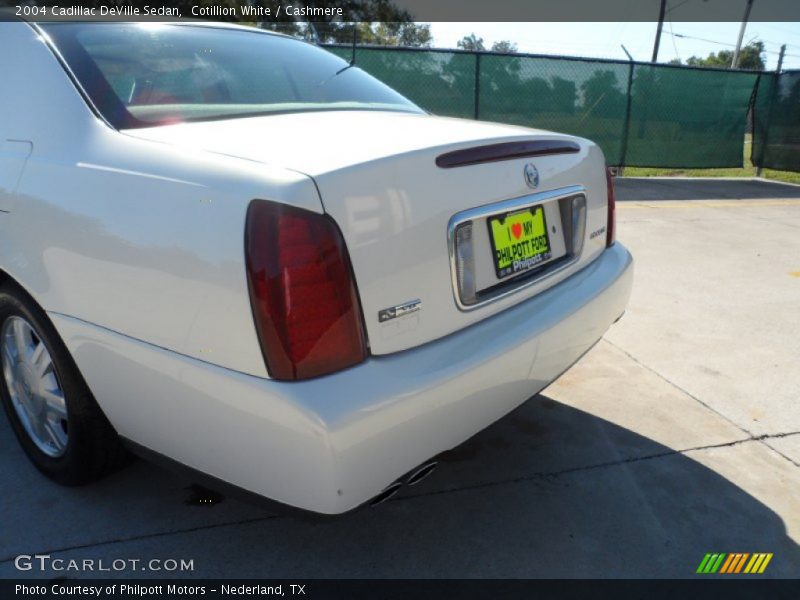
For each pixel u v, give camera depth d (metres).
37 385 2.35
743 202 9.56
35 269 2.01
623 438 2.84
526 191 2.12
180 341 1.69
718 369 3.54
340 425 1.51
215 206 1.61
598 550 2.16
